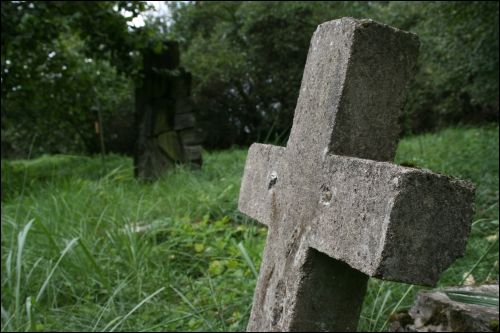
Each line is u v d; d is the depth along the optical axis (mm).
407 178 1454
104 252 3992
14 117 10492
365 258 1550
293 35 13430
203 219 4750
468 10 8797
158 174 7789
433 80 12945
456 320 2475
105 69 10391
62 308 3318
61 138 12656
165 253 4012
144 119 8039
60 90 9672
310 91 2039
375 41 1821
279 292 2062
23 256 3766
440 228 1479
